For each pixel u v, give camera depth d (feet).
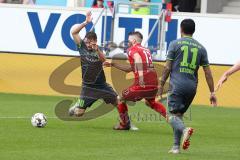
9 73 186.70
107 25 180.24
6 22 185.98
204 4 204.23
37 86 185.06
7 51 186.50
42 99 174.81
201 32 175.73
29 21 184.65
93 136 122.01
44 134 121.90
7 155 101.30
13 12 185.37
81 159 99.86
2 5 185.68
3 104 163.53
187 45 107.34
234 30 174.09
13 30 185.68
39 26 184.24
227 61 175.01
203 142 119.85
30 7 184.34
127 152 106.73
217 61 175.32
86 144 113.39
